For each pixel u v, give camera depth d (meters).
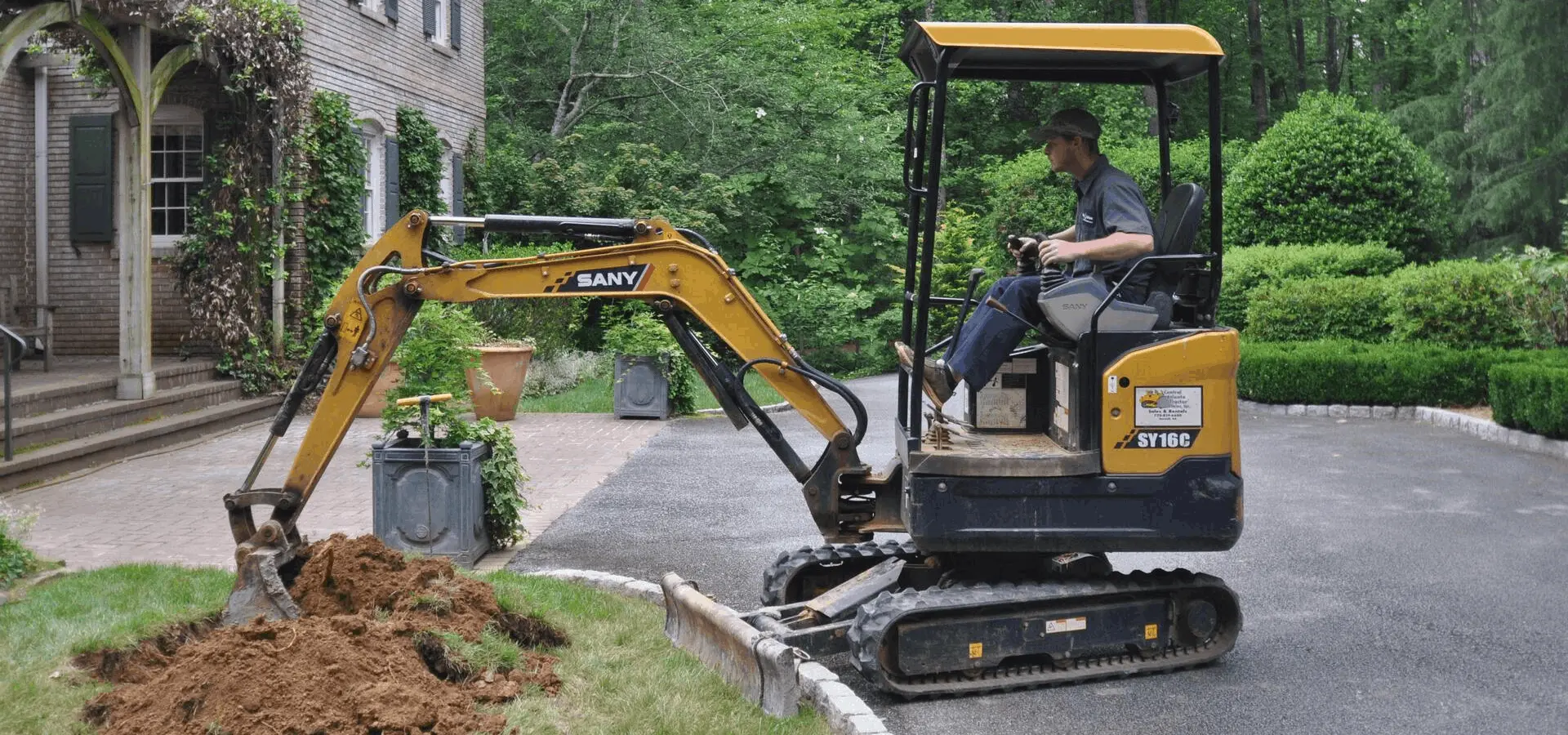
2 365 13.75
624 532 8.59
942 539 5.45
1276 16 40.50
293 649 4.58
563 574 7.00
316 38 15.77
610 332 15.30
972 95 30.53
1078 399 5.53
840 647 5.61
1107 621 5.71
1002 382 6.22
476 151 22.00
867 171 25.64
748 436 13.41
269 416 14.47
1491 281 15.10
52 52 13.65
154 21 12.65
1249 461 11.60
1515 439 12.55
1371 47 42.72
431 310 8.57
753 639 5.02
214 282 14.34
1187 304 5.84
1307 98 21.81
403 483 7.46
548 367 17.88
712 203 23.64
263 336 14.89
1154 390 5.46
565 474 10.99
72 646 5.11
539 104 29.83
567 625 5.81
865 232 25.61
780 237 24.36
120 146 12.48
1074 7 36.00
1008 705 5.33
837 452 6.04
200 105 15.09
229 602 5.31
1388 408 14.98
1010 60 6.00
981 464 5.44
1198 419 5.49
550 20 28.72
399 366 8.43
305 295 15.42
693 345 6.08
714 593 7.00
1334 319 16.75
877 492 6.06
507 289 5.91
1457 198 27.36
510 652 5.21
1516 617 6.52
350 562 5.60
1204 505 5.49
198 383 13.94
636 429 13.99
